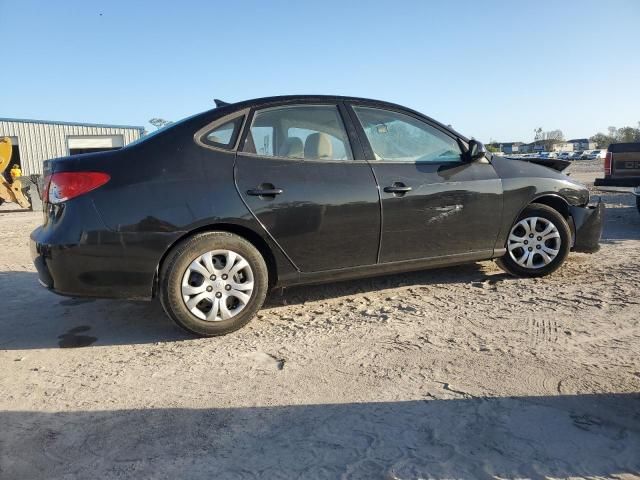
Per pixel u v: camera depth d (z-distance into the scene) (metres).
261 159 4.02
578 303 4.36
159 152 3.79
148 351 3.69
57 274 3.61
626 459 2.27
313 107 4.31
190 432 2.59
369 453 2.35
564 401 2.76
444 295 4.75
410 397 2.85
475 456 2.31
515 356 3.33
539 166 5.27
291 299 4.80
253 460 2.34
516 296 4.62
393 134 4.57
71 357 3.63
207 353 3.59
